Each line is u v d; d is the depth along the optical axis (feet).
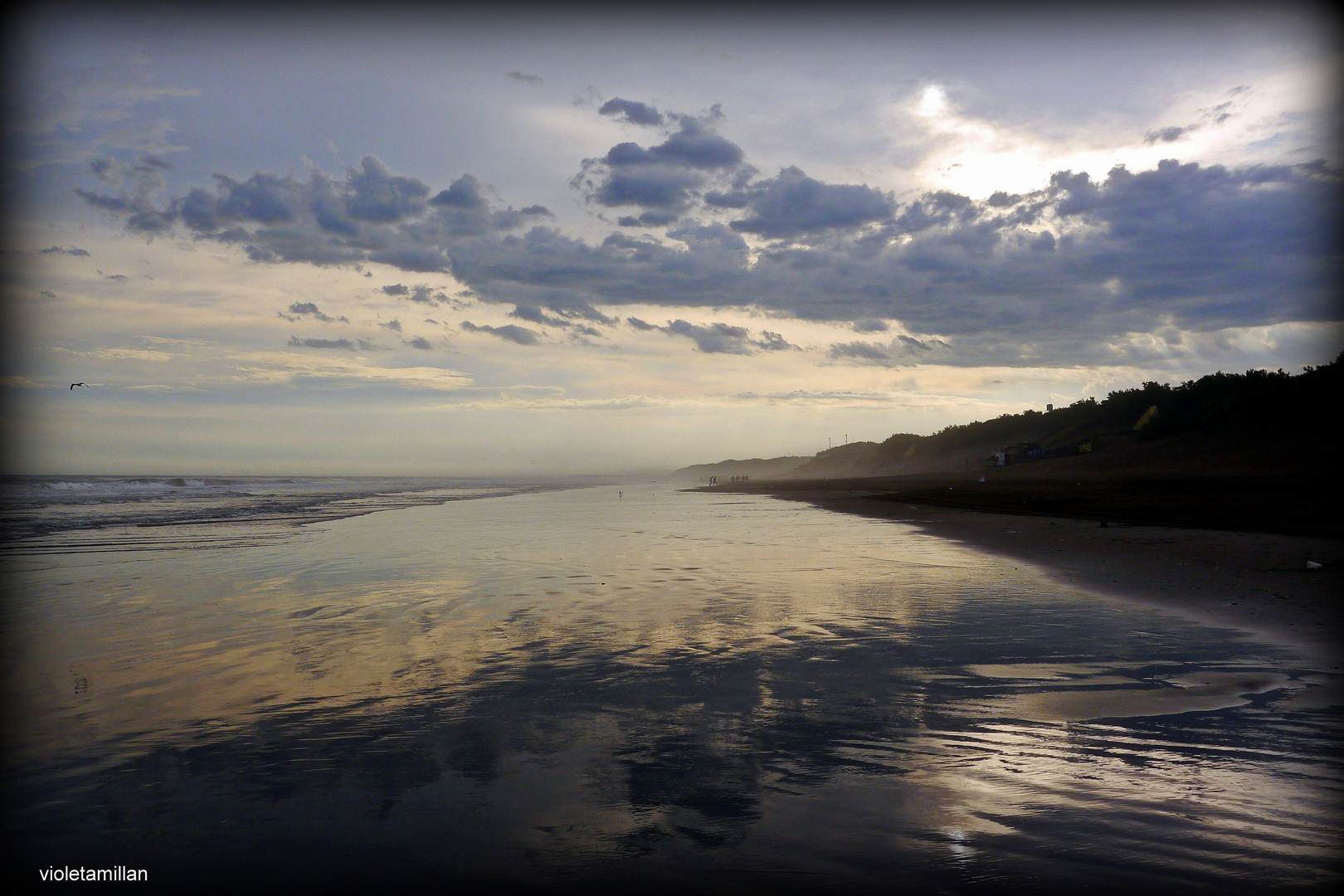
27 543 66.44
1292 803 14.74
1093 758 17.13
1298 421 225.97
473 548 65.46
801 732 19.08
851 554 59.93
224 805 15.21
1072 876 12.27
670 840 13.65
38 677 24.54
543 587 43.57
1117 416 389.80
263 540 71.15
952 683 23.27
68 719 20.38
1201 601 35.06
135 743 18.69
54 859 13.08
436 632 31.24
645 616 34.60
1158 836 13.53
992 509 114.73
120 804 15.26
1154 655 26.00
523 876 12.47
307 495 201.26
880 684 23.21
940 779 16.12
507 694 22.56
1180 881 12.07
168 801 15.43
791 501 181.37
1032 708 20.81
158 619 34.12
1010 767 16.72
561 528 90.22
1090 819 14.24
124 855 13.30
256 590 42.39
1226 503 99.19
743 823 14.24
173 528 84.38
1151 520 78.89
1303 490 119.55
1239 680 22.95
